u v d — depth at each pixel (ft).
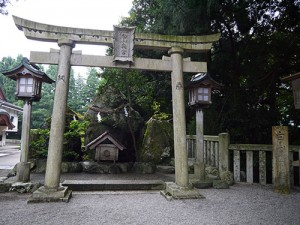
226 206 15.48
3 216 12.87
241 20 33.45
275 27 34.12
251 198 17.58
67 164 27.43
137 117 33.04
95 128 31.12
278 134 20.03
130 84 30.19
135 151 31.12
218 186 20.67
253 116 30.66
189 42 19.19
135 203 15.93
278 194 18.89
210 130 30.58
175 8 27.53
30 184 18.21
